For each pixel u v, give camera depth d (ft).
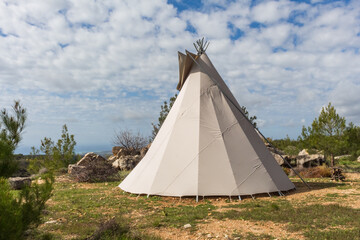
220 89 41.75
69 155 75.97
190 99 40.70
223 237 18.99
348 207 25.73
